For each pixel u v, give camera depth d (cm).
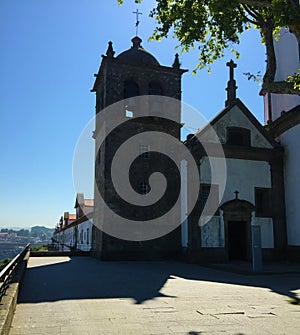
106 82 2605
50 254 2747
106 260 2292
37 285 1226
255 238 1702
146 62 2745
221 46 1598
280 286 1282
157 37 1483
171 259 2403
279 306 916
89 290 1130
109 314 805
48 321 741
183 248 2327
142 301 959
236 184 2319
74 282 1302
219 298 1023
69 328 693
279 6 1006
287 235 2336
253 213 2311
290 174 2375
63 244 5381
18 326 700
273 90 1184
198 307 892
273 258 2289
